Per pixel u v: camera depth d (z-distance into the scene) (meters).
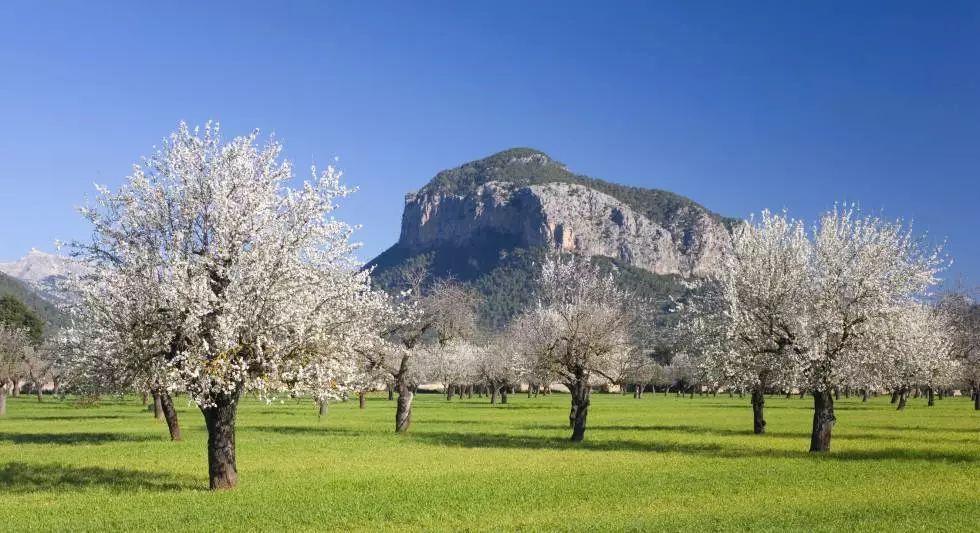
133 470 34.41
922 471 32.03
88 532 20.83
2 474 32.94
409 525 21.95
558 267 62.44
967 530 20.53
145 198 28.16
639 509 24.20
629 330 59.91
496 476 31.41
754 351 41.69
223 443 28.58
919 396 153.88
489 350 113.38
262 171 29.66
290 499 25.94
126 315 26.69
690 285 52.31
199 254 27.94
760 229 45.47
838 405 105.62
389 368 55.69
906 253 41.47
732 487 28.19
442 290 67.31
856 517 22.45
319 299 28.17
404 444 45.78
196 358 25.80
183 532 20.81
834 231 42.91
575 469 33.56
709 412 85.62
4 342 88.31
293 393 27.39
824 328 39.38
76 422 70.56
